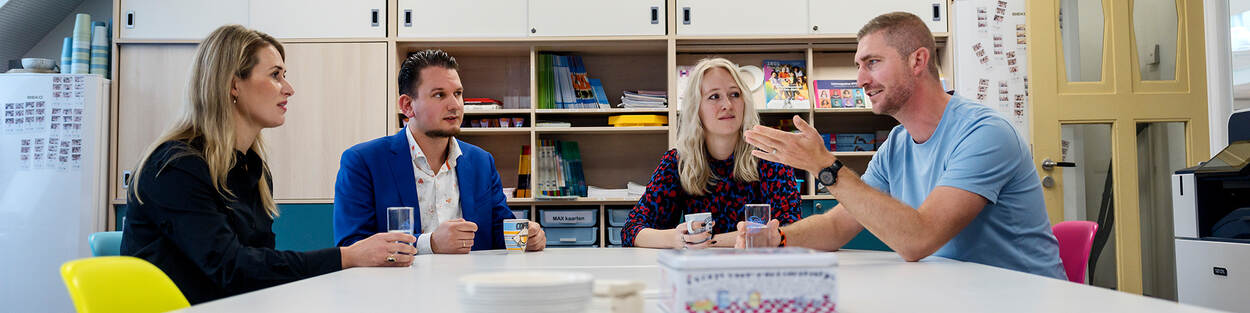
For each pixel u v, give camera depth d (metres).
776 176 2.19
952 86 3.87
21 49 4.30
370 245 1.42
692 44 3.97
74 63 3.90
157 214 1.43
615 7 3.89
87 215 3.73
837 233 1.79
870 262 1.44
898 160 1.93
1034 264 1.63
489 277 0.74
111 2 4.36
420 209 2.19
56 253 3.70
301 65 3.89
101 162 3.81
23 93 3.74
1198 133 3.65
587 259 1.60
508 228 1.87
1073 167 3.67
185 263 1.46
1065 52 3.72
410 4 3.89
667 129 3.91
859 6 3.87
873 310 0.80
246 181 1.68
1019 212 1.63
